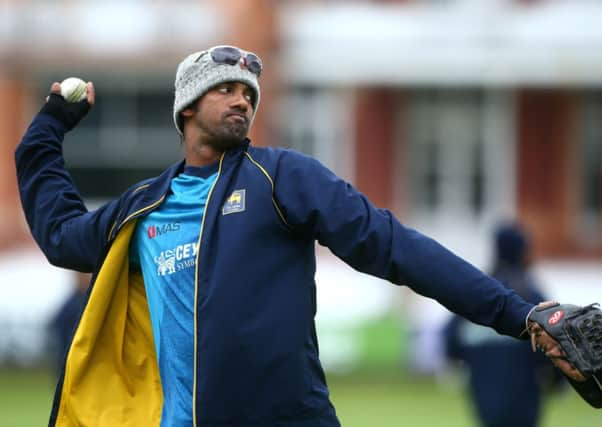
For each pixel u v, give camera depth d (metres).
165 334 15.66
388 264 15.03
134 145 93.19
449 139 92.81
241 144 15.92
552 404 57.22
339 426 15.59
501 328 14.91
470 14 89.12
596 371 14.29
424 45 89.31
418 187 93.06
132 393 16.48
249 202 15.34
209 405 15.02
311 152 92.56
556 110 91.81
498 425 29.86
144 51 87.69
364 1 90.38
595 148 92.00
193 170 16.03
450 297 14.84
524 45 88.56
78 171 93.50
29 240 88.81
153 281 15.91
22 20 88.12
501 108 92.38
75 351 16.27
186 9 87.44
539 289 29.58
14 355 74.75
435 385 66.31
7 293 78.56
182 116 16.30
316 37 90.00
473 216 92.62
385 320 71.69
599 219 91.62
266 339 15.00
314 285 15.66
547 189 91.88
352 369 71.81
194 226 15.62
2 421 47.28
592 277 87.38
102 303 16.27
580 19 88.50
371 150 92.56
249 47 86.56
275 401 14.99
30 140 17.83
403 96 92.75
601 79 88.31
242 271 15.12
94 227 16.67
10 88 90.44
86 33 88.25
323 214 15.16
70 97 18.08
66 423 16.39
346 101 92.25
